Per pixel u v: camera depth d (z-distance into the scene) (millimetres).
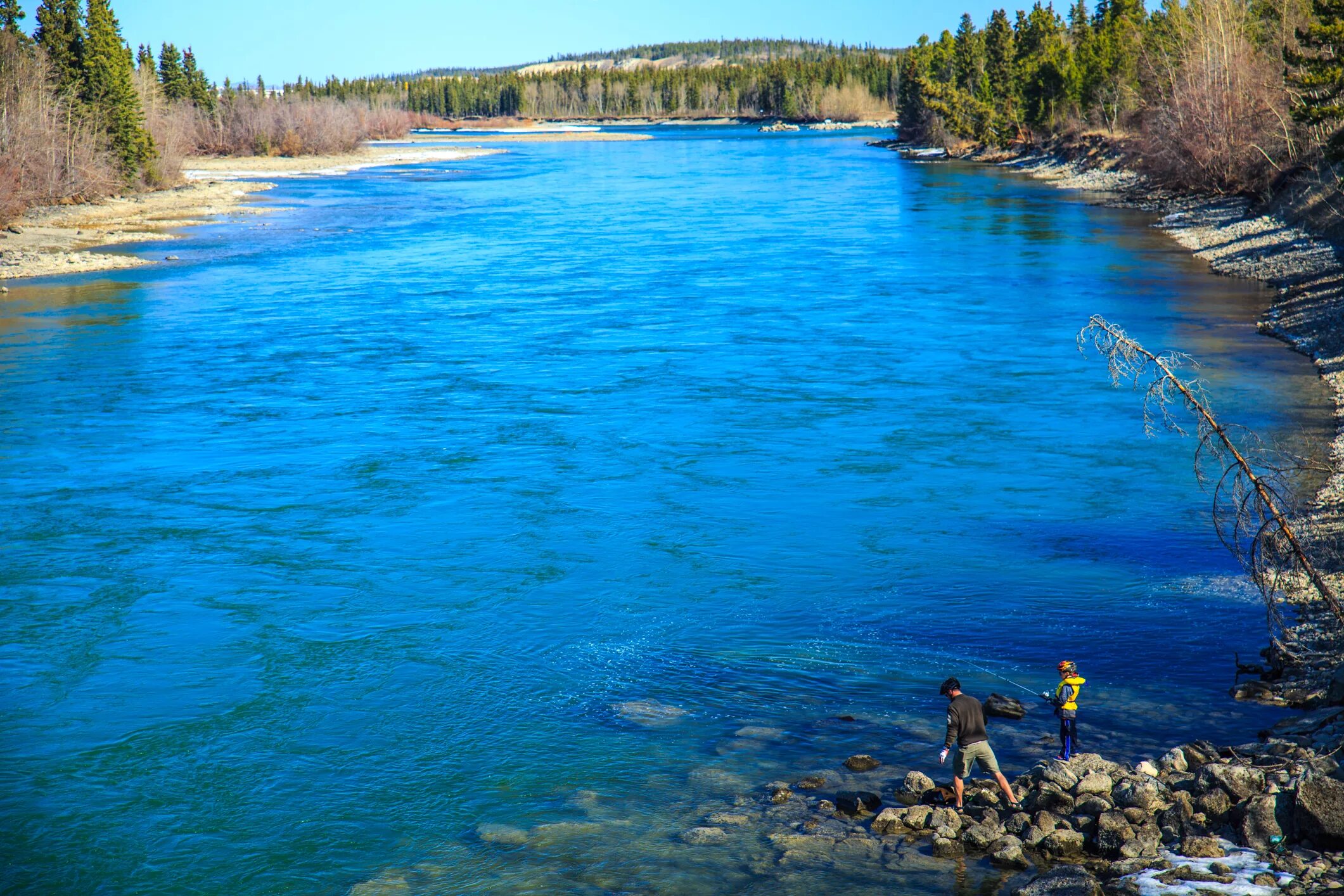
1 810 12406
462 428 28984
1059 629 16391
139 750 13703
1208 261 52938
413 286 52750
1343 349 32656
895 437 27250
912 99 184750
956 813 11023
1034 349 36469
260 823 12016
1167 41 93000
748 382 33219
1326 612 16234
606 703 14633
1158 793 10836
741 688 14930
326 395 32688
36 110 91062
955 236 66438
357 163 161875
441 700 14898
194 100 175375
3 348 39500
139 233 75062
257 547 21031
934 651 15836
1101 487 23109
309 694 15180
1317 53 67750
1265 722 13078
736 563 19641
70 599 18703
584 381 33875
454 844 11406
